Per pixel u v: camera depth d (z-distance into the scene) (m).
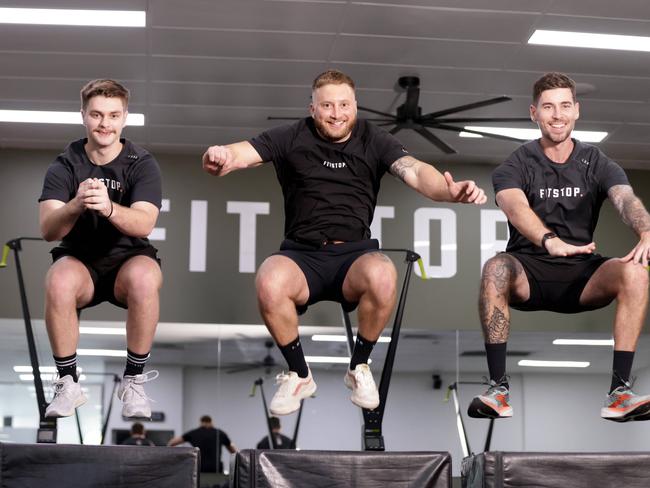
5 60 6.84
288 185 3.44
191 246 8.61
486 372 8.54
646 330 8.37
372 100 7.62
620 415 3.33
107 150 3.40
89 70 7.02
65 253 3.38
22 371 8.10
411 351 8.55
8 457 2.71
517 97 7.53
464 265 8.80
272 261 3.26
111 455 2.74
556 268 3.57
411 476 2.83
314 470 2.80
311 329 8.31
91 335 8.11
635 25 6.31
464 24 6.32
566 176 3.63
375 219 8.80
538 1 6.00
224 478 8.06
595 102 7.65
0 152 8.55
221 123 8.09
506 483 2.79
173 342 8.39
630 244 8.93
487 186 9.02
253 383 8.33
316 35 6.47
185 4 6.01
